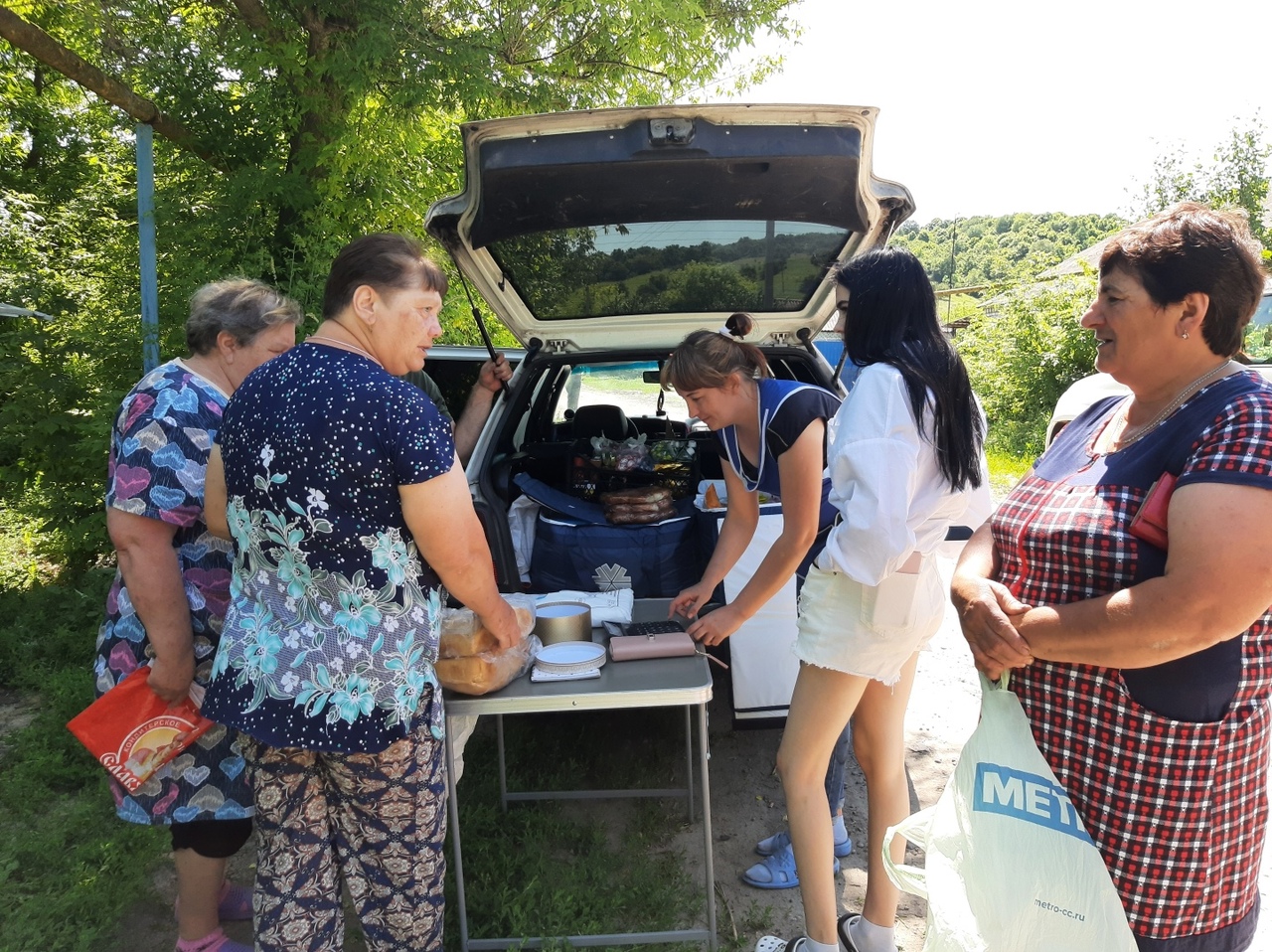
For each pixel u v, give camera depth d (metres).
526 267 3.12
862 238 2.93
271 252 5.57
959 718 3.46
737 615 2.10
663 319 3.38
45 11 6.15
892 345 1.67
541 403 3.95
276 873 1.67
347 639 1.55
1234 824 1.22
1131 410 1.33
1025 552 1.35
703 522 2.90
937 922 1.33
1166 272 1.17
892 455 1.58
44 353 4.98
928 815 1.58
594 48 6.63
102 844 2.53
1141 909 1.23
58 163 9.49
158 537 1.80
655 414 4.09
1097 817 1.25
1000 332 11.88
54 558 5.14
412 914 1.74
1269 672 1.21
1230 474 1.08
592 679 2.00
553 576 2.91
